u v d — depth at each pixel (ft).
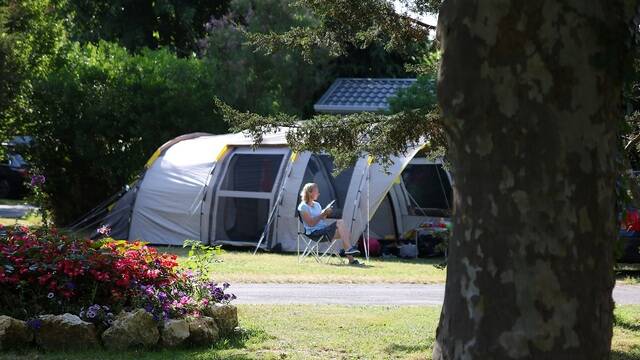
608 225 22.38
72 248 41.63
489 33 22.07
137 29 171.53
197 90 120.57
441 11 23.17
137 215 100.01
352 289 64.54
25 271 39.32
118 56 121.70
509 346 21.68
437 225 94.48
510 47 21.88
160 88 116.47
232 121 52.60
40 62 131.03
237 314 46.32
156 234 98.58
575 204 21.80
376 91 149.69
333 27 53.62
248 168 95.66
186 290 43.27
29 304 39.32
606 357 22.34
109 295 40.98
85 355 36.50
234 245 95.04
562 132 21.75
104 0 173.06
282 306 53.21
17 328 37.19
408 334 43.93
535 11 21.71
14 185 168.45
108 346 37.93
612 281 22.63
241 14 148.36
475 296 22.17
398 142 49.88
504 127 21.94
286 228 92.12
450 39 22.77
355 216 89.20
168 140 115.44
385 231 102.32
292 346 40.01
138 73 117.29
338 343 40.96
